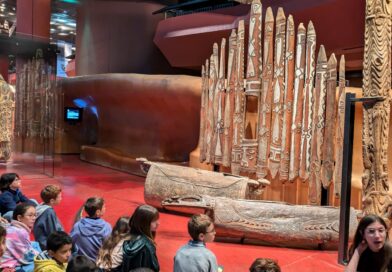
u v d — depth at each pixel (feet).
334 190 18.24
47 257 9.42
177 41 37.24
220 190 20.75
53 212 13.09
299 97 19.52
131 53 42.11
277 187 21.57
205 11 35.04
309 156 19.11
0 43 32.40
